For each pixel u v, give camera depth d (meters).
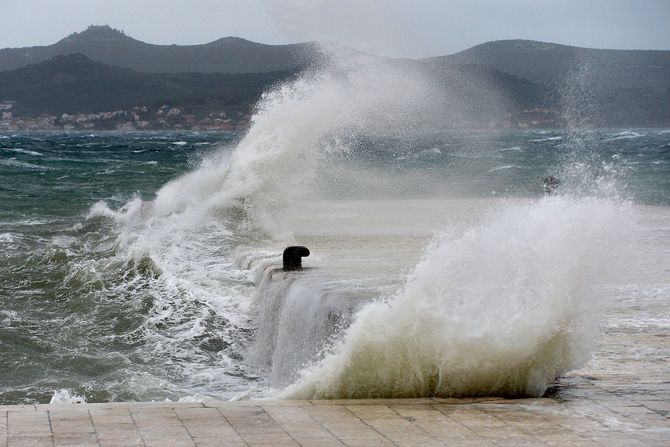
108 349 33.53
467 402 19.19
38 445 15.05
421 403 19.05
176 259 47.97
